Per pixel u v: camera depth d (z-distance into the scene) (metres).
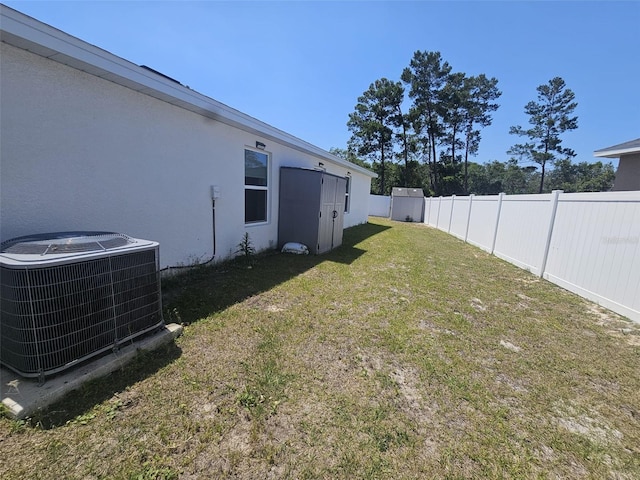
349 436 1.68
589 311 3.95
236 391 2.00
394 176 30.95
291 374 2.24
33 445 1.47
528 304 4.16
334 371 2.32
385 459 1.55
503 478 1.48
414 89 27.44
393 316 3.44
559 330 3.35
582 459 1.63
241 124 5.03
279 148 6.73
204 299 3.58
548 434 1.80
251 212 6.11
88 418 1.65
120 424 1.64
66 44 2.49
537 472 1.53
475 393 2.16
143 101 3.54
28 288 1.69
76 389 1.85
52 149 2.69
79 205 2.96
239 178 5.46
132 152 3.46
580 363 2.67
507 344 2.97
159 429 1.63
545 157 31.70
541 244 5.65
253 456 1.51
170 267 4.15
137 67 3.17
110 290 2.10
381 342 2.82
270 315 3.27
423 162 32.12
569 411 2.03
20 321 1.72
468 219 10.06
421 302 3.96
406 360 2.54
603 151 9.23
